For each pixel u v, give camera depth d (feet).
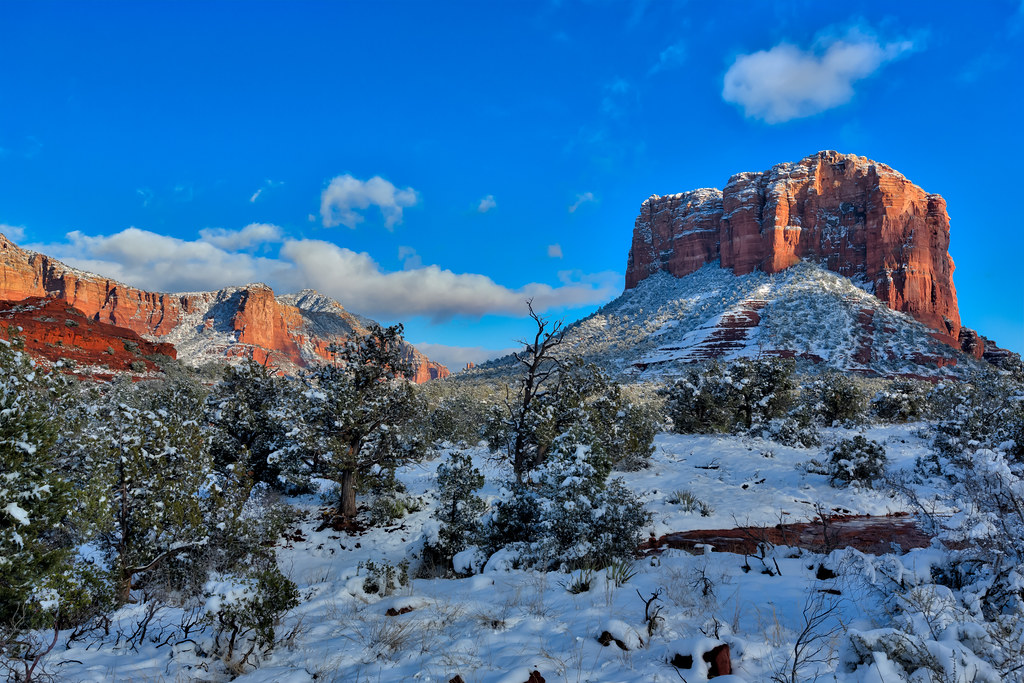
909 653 11.52
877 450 58.34
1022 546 17.43
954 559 18.10
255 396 64.49
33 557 17.90
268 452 59.62
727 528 43.21
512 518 36.04
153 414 31.99
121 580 26.27
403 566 26.81
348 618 18.22
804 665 12.53
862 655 12.02
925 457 56.18
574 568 26.86
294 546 46.93
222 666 13.76
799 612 17.24
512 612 18.49
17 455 19.53
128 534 28.04
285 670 13.30
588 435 39.73
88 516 22.76
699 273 525.34
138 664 13.76
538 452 60.59
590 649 14.24
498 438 64.39
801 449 81.92
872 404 123.13
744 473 68.39
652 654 13.69
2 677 12.78
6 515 18.10
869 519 45.37
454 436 106.83
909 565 18.16
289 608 15.99
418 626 16.98
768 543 29.66
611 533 30.27
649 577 23.93
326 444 52.19
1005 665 11.66
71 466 26.48
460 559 33.68
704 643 12.70
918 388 122.72
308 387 58.03
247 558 31.32
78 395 27.40
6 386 20.21
